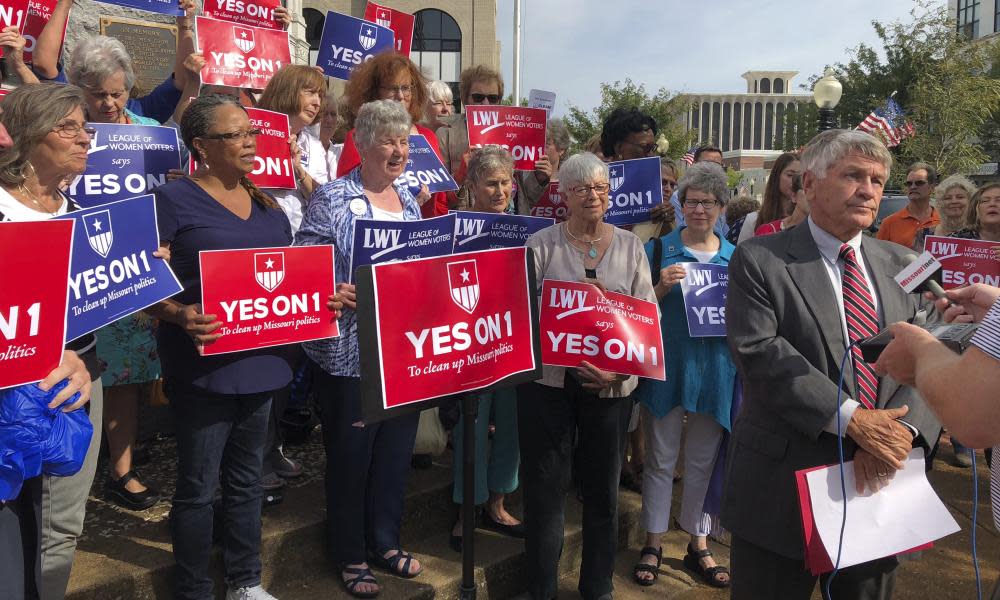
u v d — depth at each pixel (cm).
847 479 214
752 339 226
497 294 238
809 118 2886
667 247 367
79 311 208
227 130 257
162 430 403
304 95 368
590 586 318
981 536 421
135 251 224
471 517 240
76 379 200
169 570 272
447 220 300
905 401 221
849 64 2692
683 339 346
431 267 221
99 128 300
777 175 449
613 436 310
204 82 394
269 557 298
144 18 518
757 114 11350
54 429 192
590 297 297
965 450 520
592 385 294
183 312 243
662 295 344
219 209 261
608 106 2477
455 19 2534
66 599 250
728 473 243
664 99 2519
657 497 356
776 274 229
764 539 226
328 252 271
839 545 206
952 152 2138
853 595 229
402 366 216
